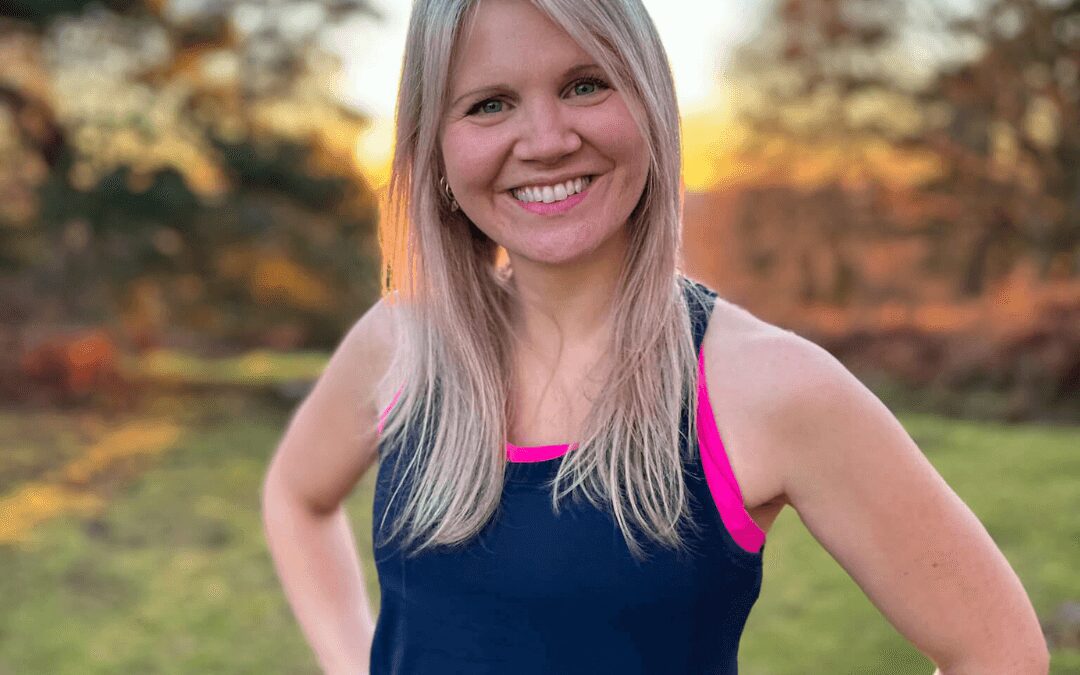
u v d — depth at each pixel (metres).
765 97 20.73
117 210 13.47
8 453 10.08
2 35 14.22
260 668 4.66
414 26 1.19
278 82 15.45
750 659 4.51
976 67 16.30
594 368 1.23
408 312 1.33
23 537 7.01
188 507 8.02
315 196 14.90
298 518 1.55
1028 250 16.38
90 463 9.75
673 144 1.18
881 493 1.07
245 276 15.50
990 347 13.90
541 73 1.12
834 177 19.45
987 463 8.73
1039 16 15.53
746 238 21.17
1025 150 16.11
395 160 1.29
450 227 1.30
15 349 13.48
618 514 1.12
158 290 14.88
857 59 18.39
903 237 18.36
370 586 5.52
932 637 1.09
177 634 5.12
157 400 13.38
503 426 1.23
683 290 1.22
